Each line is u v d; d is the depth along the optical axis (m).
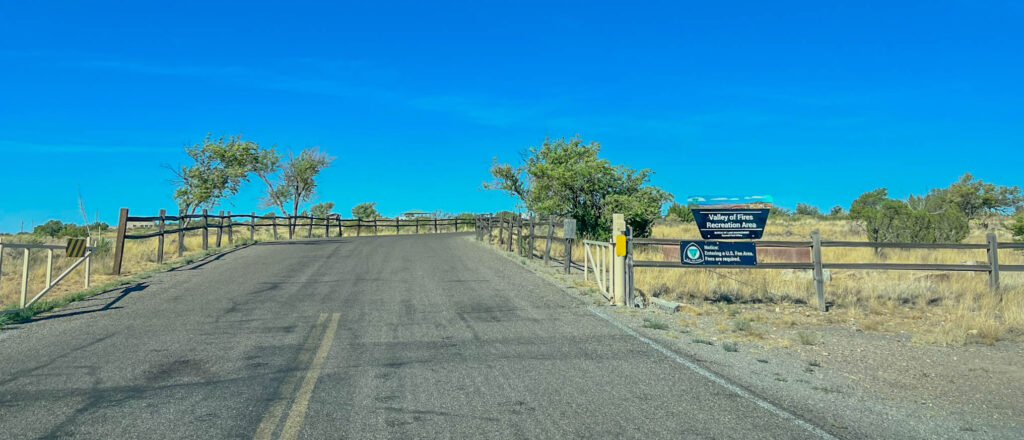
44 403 5.96
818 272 11.52
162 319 10.28
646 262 11.74
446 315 10.65
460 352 8.02
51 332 9.31
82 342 8.62
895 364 7.62
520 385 6.54
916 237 21.78
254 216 30.42
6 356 7.83
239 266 18.28
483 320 10.22
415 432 5.18
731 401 6.05
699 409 5.80
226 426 5.31
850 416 5.71
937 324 10.12
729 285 13.31
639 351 8.10
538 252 22.83
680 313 10.96
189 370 7.14
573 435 5.12
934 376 7.11
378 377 6.84
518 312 10.95
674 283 13.55
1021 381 6.91
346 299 12.32
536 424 5.38
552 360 7.61
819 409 5.89
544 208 22.83
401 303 11.86
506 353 7.96
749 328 9.54
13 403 5.96
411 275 16.17
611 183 22.80
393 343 8.52
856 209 34.34
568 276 16.02
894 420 5.64
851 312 10.87
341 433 5.15
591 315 10.70
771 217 57.19
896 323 10.22
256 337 8.90
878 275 14.80
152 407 5.82
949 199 43.62
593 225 22.78
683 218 41.59
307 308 11.30
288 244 27.72
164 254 21.70
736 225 12.13
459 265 18.59
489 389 6.39
